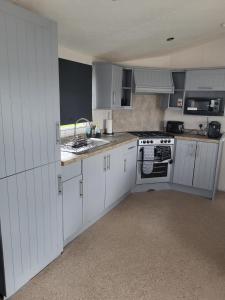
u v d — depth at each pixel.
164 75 4.04
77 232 2.67
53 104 1.98
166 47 3.65
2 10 1.48
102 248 2.48
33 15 1.70
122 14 2.29
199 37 3.48
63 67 2.89
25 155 1.78
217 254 2.44
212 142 3.64
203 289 1.98
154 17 2.47
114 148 3.10
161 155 3.88
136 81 3.86
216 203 3.66
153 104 4.41
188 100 4.04
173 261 2.31
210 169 3.74
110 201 3.22
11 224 1.74
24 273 1.93
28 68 1.71
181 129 4.20
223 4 2.36
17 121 1.68
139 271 2.16
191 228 2.92
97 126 3.84
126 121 4.29
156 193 3.99
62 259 2.30
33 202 1.91
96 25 2.46
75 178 2.42
